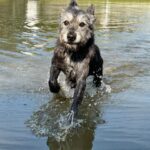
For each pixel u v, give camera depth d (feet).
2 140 20.71
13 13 71.82
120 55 42.14
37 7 84.94
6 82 31.27
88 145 20.63
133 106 27.12
